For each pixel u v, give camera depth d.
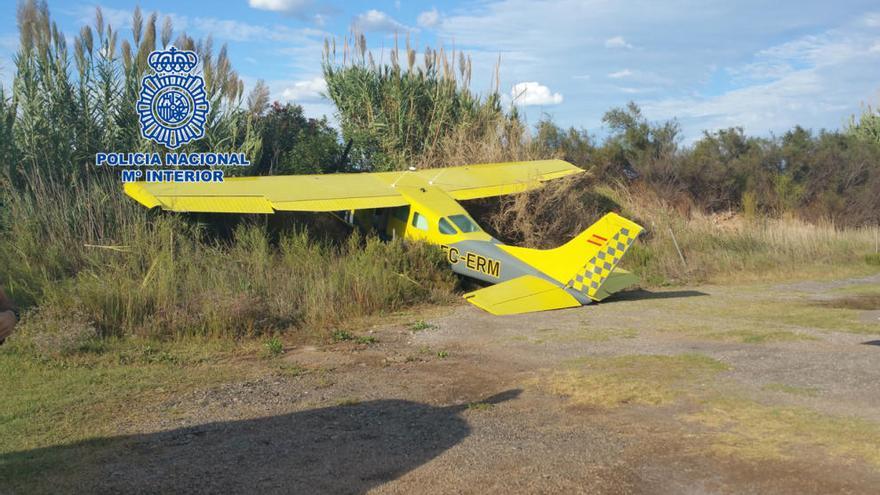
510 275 11.03
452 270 11.95
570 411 5.51
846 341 7.77
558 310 10.17
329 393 6.23
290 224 14.69
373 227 13.82
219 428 5.24
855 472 4.09
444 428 5.16
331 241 13.34
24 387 6.38
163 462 4.52
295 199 12.71
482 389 6.27
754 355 7.16
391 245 11.70
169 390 6.33
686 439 4.76
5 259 10.61
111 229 12.20
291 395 6.16
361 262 11.11
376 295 10.32
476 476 4.20
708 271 14.26
